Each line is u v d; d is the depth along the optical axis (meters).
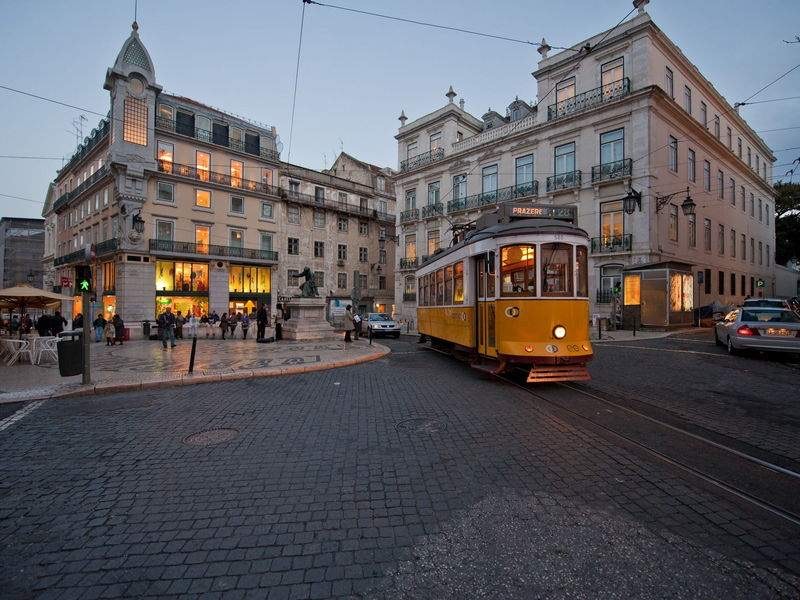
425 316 15.47
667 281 20.72
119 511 3.43
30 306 15.84
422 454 4.55
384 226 51.28
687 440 4.93
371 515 3.29
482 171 30.61
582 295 7.85
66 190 45.69
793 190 44.47
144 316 32.16
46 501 3.62
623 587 2.41
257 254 38.56
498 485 3.77
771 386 7.86
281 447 4.86
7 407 7.17
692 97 26.58
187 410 6.70
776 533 2.98
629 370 9.80
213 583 2.51
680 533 2.97
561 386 8.08
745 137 34.56
